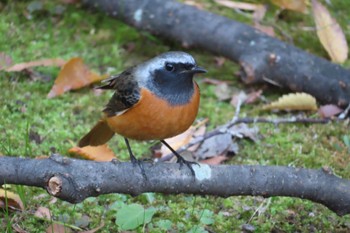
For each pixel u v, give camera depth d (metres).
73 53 13.36
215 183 8.18
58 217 8.91
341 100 12.12
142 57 13.52
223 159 10.54
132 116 8.14
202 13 13.31
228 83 12.91
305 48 14.05
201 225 8.99
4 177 7.64
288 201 9.66
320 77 12.23
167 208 9.38
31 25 14.05
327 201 8.34
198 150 10.75
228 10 14.89
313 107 11.99
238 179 8.22
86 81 12.16
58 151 10.41
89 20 14.35
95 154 10.12
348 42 14.16
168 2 13.55
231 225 9.05
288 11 14.95
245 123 11.57
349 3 15.53
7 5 14.45
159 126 8.15
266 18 14.81
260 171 8.29
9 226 8.20
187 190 8.18
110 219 9.02
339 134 11.49
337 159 10.79
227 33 12.86
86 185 7.72
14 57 12.90
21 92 11.95
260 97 12.45
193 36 13.15
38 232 8.58
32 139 10.66
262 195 8.32
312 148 11.05
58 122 11.24
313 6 13.62
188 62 8.14
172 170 8.13
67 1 14.66
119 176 7.91
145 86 8.06
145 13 13.51
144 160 8.80
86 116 11.53
